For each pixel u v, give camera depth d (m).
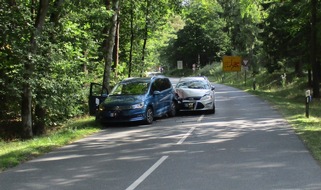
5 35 14.01
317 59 30.02
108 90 20.42
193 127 14.84
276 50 38.19
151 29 31.91
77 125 16.44
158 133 13.70
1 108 17.89
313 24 28.19
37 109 17.41
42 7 14.23
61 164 9.33
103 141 12.54
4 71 15.63
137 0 29.02
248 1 27.92
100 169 8.64
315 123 14.95
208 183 7.21
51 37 16.67
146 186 7.14
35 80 14.18
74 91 18.03
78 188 7.20
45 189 7.21
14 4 15.02
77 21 20.17
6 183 7.70
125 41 32.88
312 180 7.25
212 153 9.95
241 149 10.38
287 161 8.86
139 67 33.41
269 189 6.75
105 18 21.52
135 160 9.44
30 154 10.58
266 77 50.03
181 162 9.03
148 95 16.50
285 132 13.09
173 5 27.69
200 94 19.05
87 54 22.98
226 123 15.73
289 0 32.16
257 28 52.53
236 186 6.97
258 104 23.97
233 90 40.44
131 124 16.44
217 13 60.09
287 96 31.88
